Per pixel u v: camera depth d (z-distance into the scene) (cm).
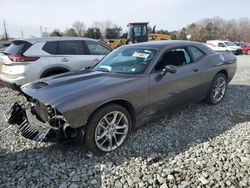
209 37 6950
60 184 291
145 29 2086
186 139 392
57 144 380
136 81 377
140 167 319
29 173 312
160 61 418
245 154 336
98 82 364
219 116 487
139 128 431
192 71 463
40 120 366
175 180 290
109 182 292
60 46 678
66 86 354
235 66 594
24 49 625
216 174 297
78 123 320
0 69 663
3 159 344
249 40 7050
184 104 470
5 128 448
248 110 521
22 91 384
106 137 352
